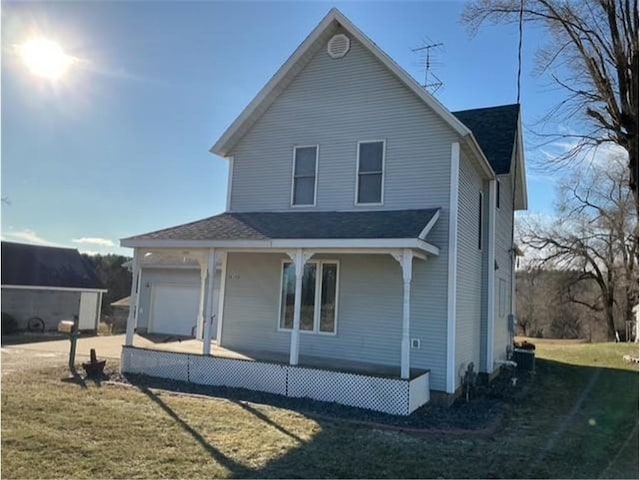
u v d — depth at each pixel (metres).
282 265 11.47
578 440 6.65
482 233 12.84
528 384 11.76
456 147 10.02
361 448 5.95
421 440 6.45
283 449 5.75
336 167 11.16
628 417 8.13
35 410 6.92
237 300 11.81
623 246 28.92
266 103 11.97
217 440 5.97
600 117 12.70
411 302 9.97
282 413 7.50
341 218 10.32
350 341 10.46
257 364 9.34
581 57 12.95
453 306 9.62
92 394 8.16
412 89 10.38
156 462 5.13
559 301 34.16
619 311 32.12
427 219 9.27
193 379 9.88
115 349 14.16
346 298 10.62
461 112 15.92
